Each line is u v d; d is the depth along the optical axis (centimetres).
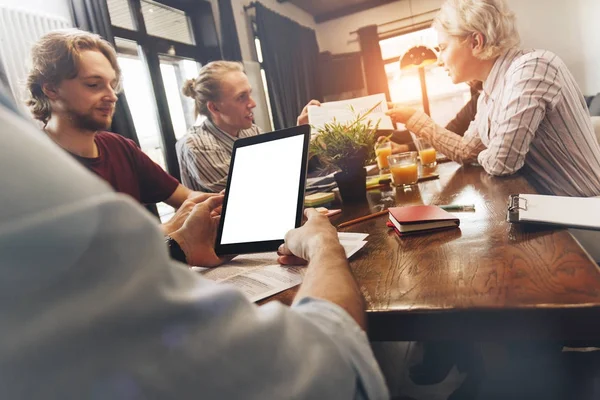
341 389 26
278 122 457
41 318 17
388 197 123
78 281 18
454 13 145
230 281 67
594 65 473
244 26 450
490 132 147
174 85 382
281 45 475
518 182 112
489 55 143
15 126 19
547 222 63
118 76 158
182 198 176
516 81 127
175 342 20
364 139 123
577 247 54
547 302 41
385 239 76
